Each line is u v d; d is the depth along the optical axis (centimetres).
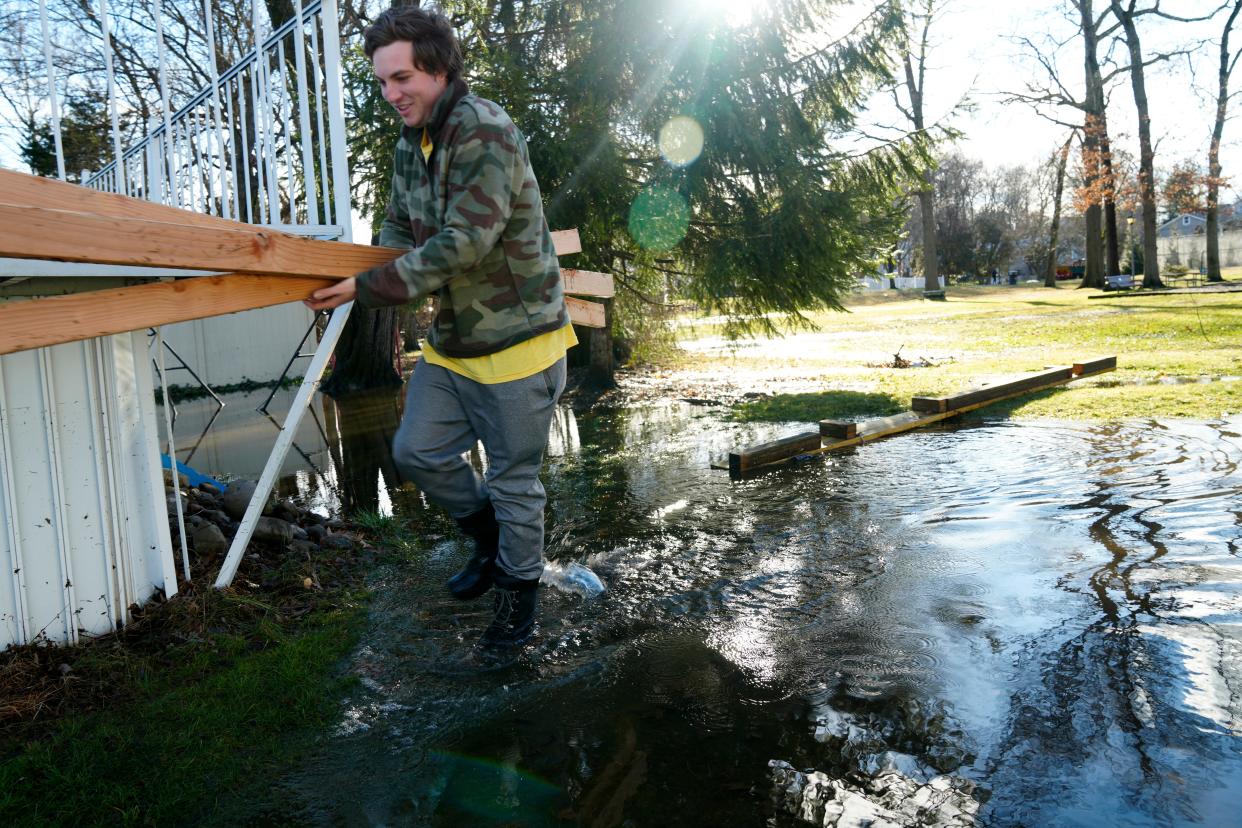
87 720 215
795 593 292
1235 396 640
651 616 278
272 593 309
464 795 178
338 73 319
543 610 287
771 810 166
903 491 429
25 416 240
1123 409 625
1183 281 3459
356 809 174
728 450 577
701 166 916
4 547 238
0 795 180
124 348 269
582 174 869
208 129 377
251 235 192
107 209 200
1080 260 7175
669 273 1066
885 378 957
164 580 285
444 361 227
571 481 505
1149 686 203
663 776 181
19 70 1152
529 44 953
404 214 242
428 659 250
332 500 499
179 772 190
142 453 277
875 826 158
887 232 988
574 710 214
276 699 226
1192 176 3136
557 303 225
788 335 1875
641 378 1130
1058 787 166
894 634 249
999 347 1304
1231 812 154
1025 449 514
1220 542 307
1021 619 253
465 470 244
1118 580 277
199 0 1291
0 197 175
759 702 212
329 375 1455
